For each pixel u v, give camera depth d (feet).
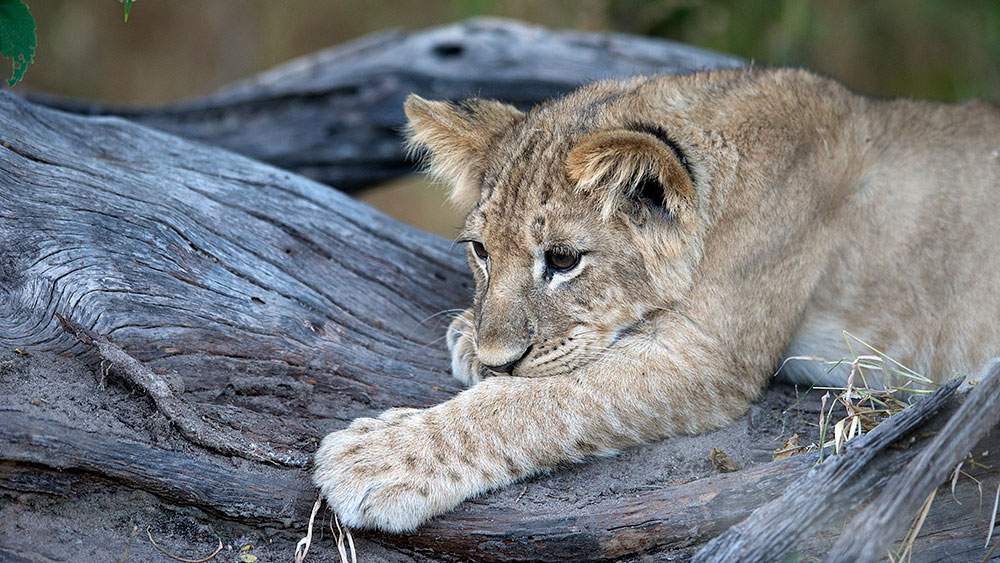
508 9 52.60
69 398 19.17
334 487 18.99
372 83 39.42
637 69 39.91
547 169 22.47
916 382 24.18
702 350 22.16
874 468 16.89
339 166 40.42
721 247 22.34
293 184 27.99
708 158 22.56
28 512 17.74
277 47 64.59
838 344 24.31
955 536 17.92
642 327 22.58
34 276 21.21
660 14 47.88
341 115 39.55
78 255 21.84
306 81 41.24
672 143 22.08
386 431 20.30
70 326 20.22
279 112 39.58
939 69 48.29
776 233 22.68
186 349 21.94
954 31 47.62
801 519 16.02
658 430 22.09
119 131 27.09
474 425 20.76
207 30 64.95
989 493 18.15
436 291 28.22
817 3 47.93
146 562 17.74
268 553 18.80
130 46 64.54
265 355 22.86
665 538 18.25
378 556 19.21
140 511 18.53
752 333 22.67
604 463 21.83
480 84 39.70
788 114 23.57
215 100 39.73
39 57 62.85
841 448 18.03
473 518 19.22
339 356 23.91
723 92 23.79
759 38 47.03
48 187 22.86
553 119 24.04
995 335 24.31
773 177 22.75
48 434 17.69
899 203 24.13
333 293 25.84
